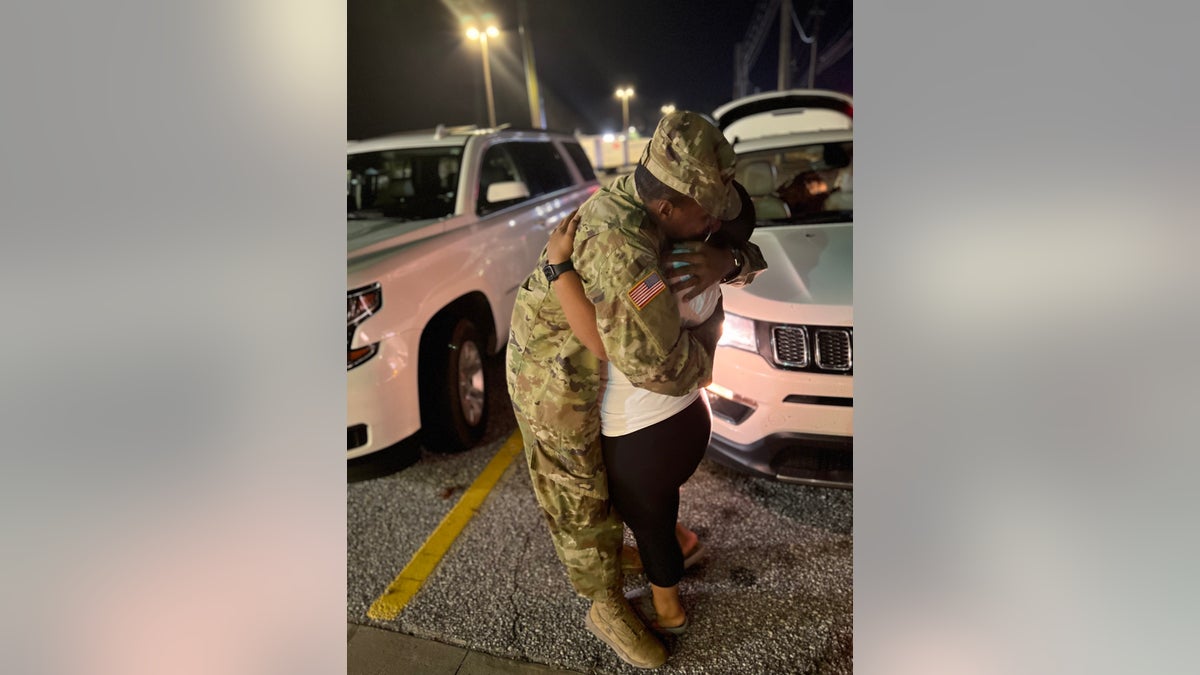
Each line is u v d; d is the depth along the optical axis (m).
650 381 1.24
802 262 2.33
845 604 1.92
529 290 1.39
